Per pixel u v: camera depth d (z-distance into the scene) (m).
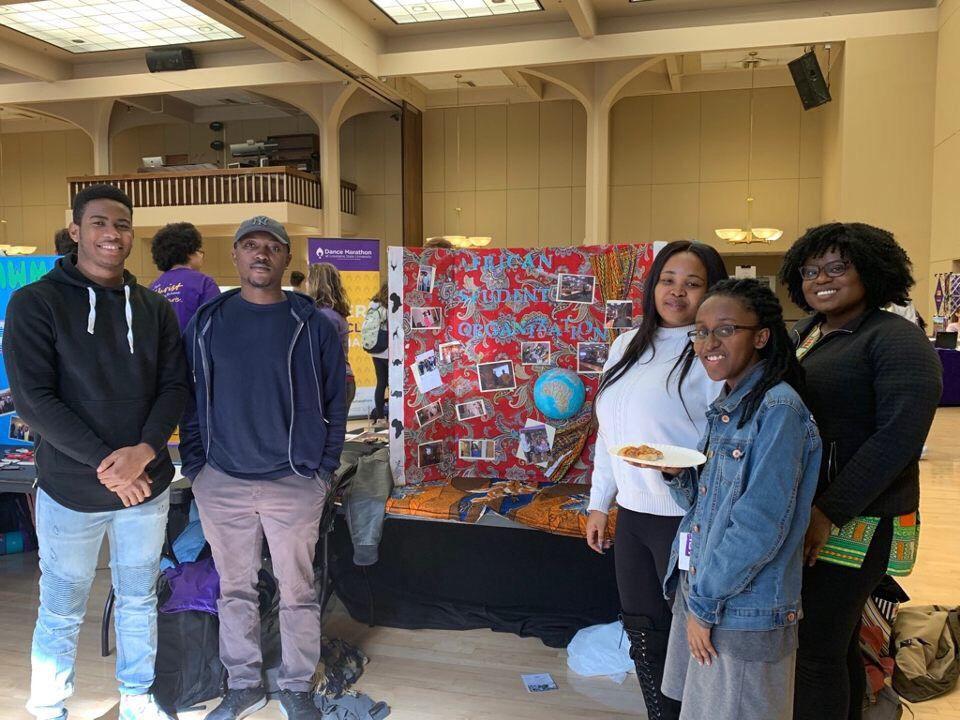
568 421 3.08
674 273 1.95
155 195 12.06
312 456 2.35
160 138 14.84
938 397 1.57
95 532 2.14
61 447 2.00
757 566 1.41
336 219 12.33
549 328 3.09
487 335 3.13
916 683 2.41
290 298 2.38
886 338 1.61
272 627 2.73
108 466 2.00
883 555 1.67
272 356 2.29
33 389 1.97
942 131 8.81
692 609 1.49
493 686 2.57
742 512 1.42
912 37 8.98
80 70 12.02
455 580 3.14
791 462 1.41
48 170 15.68
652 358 2.03
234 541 2.34
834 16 9.12
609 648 2.69
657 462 1.60
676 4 9.31
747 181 12.15
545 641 2.90
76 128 15.45
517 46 10.12
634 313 2.98
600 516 2.24
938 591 3.30
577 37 9.86
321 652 2.69
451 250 3.13
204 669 2.46
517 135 13.25
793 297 1.89
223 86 11.31
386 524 3.20
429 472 3.13
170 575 2.57
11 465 3.08
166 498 2.26
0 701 2.43
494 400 3.15
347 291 8.00
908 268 1.70
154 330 2.19
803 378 1.54
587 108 10.80
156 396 2.21
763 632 1.44
